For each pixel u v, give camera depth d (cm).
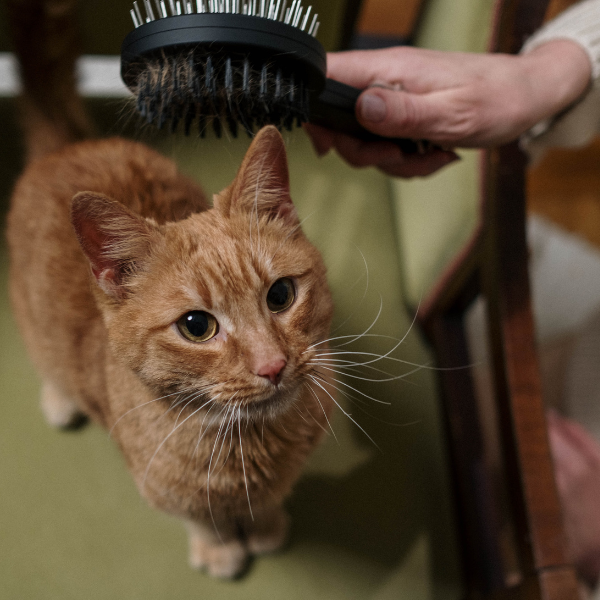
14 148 146
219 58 58
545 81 89
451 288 127
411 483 129
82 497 121
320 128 92
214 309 68
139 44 58
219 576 117
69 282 97
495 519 122
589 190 212
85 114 128
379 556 122
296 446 87
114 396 84
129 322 70
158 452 81
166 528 120
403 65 85
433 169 99
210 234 70
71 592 113
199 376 69
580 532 129
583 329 160
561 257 175
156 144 137
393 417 134
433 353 142
